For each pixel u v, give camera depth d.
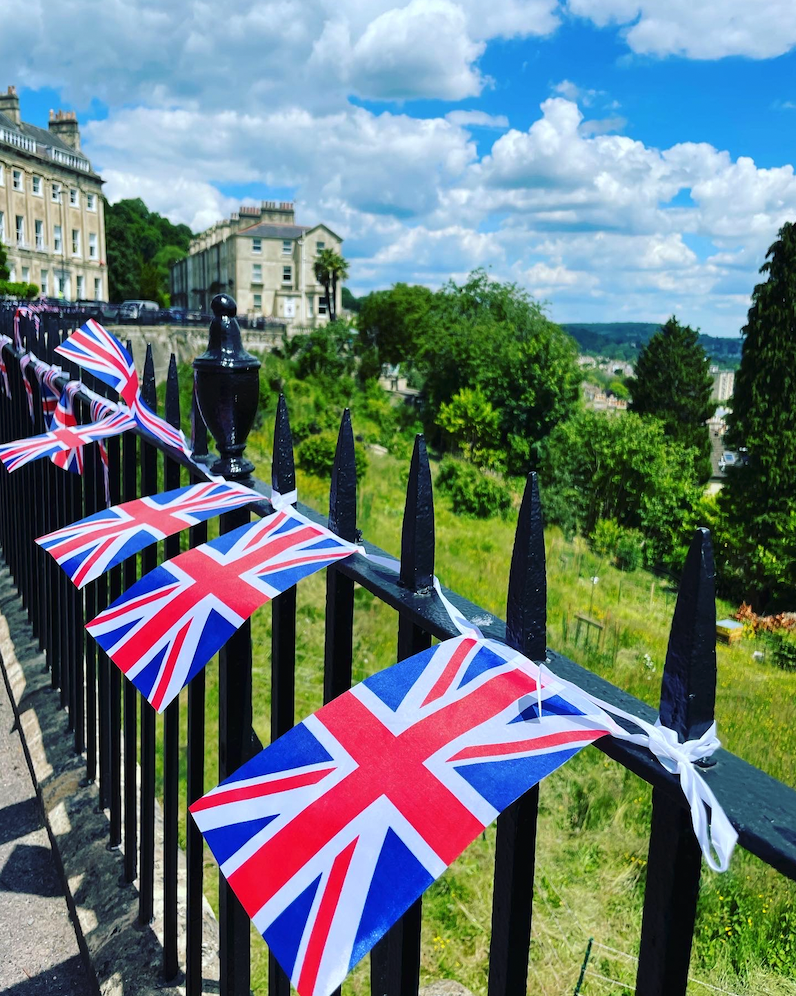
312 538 1.20
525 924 0.84
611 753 0.70
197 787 1.69
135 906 2.06
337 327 47.19
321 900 0.68
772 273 26.44
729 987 3.82
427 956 3.93
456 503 23.34
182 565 1.21
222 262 76.94
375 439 33.16
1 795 2.75
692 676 0.66
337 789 0.75
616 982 3.74
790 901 4.41
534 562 0.82
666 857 0.67
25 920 2.20
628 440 28.03
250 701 1.52
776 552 25.20
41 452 1.97
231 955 1.55
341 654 1.21
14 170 50.47
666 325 45.59
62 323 3.39
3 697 3.38
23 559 3.70
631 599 15.07
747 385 26.69
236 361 1.56
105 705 2.36
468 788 0.70
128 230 83.38
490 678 0.80
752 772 0.65
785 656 14.32
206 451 1.75
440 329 38.44
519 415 33.47
